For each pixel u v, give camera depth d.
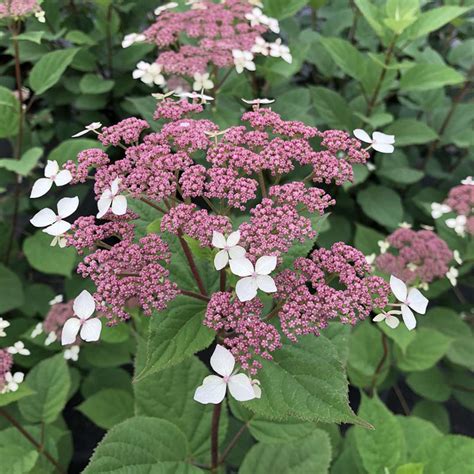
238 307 0.19
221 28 0.38
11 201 0.47
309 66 0.59
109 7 0.46
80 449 0.45
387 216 0.44
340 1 0.56
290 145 0.21
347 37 0.56
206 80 0.35
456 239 0.40
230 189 0.20
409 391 0.51
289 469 0.26
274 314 0.20
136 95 0.53
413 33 0.39
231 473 0.35
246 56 0.36
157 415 0.26
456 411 0.49
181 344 0.19
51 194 0.50
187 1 0.43
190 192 0.20
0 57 0.58
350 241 0.48
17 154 0.39
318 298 0.19
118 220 0.21
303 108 0.43
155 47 0.51
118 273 0.19
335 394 0.18
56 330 0.34
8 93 0.35
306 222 0.20
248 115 0.23
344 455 0.32
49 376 0.32
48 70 0.37
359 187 0.49
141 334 0.33
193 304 0.21
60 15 0.53
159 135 0.22
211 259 0.20
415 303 0.19
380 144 0.23
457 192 0.35
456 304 0.47
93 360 0.41
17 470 0.27
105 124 0.52
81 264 0.19
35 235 0.41
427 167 0.50
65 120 0.55
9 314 0.47
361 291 0.19
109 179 0.20
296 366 0.19
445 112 0.49
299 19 0.60
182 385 0.27
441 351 0.36
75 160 0.33
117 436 0.22
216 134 0.22
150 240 0.20
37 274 0.53
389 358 0.37
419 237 0.33
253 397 0.17
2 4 0.34
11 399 0.27
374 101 0.42
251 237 0.19
